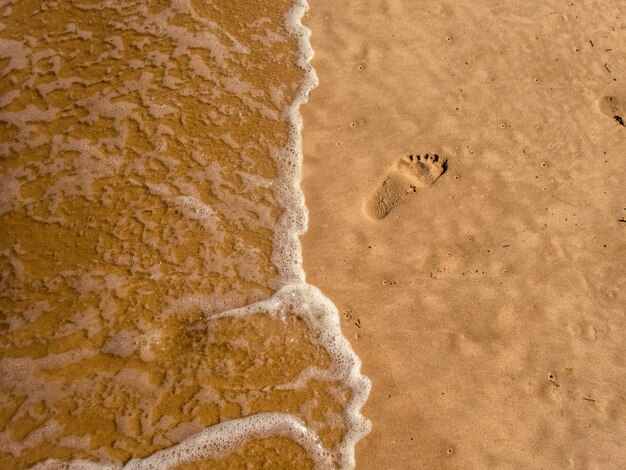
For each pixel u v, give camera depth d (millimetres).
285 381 2791
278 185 3158
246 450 2670
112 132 3172
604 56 3471
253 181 3148
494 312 2910
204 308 2896
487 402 2762
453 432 2717
